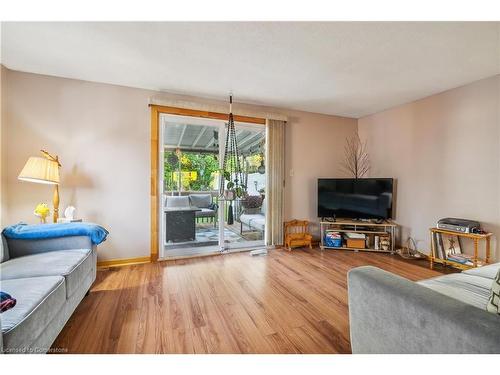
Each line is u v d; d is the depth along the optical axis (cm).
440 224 289
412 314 94
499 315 82
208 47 215
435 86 298
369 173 425
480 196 276
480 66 247
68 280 161
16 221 262
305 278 260
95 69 259
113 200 299
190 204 353
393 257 338
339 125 437
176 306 200
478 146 278
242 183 374
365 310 117
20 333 104
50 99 273
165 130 336
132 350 146
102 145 293
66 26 186
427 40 203
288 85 299
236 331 166
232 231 388
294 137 404
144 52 224
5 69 254
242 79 283
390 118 389
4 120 254
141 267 294
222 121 362
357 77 276
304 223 402
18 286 135
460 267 272
